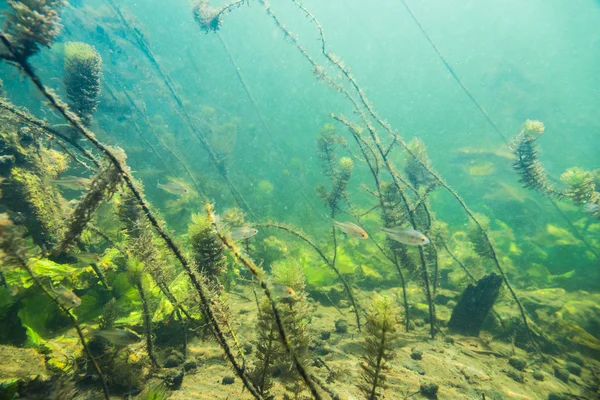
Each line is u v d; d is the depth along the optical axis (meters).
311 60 4.64
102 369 3.24
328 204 6.11
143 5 21.88
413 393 3.64
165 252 3.67
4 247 2.05
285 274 2.85
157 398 2.96
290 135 21.06
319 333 4.91
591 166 19.28
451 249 9.87
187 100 16.84
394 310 2.12
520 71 23.91
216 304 2.76
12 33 1.87
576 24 30.97
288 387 2.78
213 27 5.11
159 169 11.98
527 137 5.40
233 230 3.62
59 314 3.94
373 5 31.20
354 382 3.64
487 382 4.17
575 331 6.12
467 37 31.66
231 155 15.04
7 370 2.65
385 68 30.53
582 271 9.61
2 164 4.24
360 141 5.11
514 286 9.03
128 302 4.42
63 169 5.65
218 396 3.18
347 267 7.62
